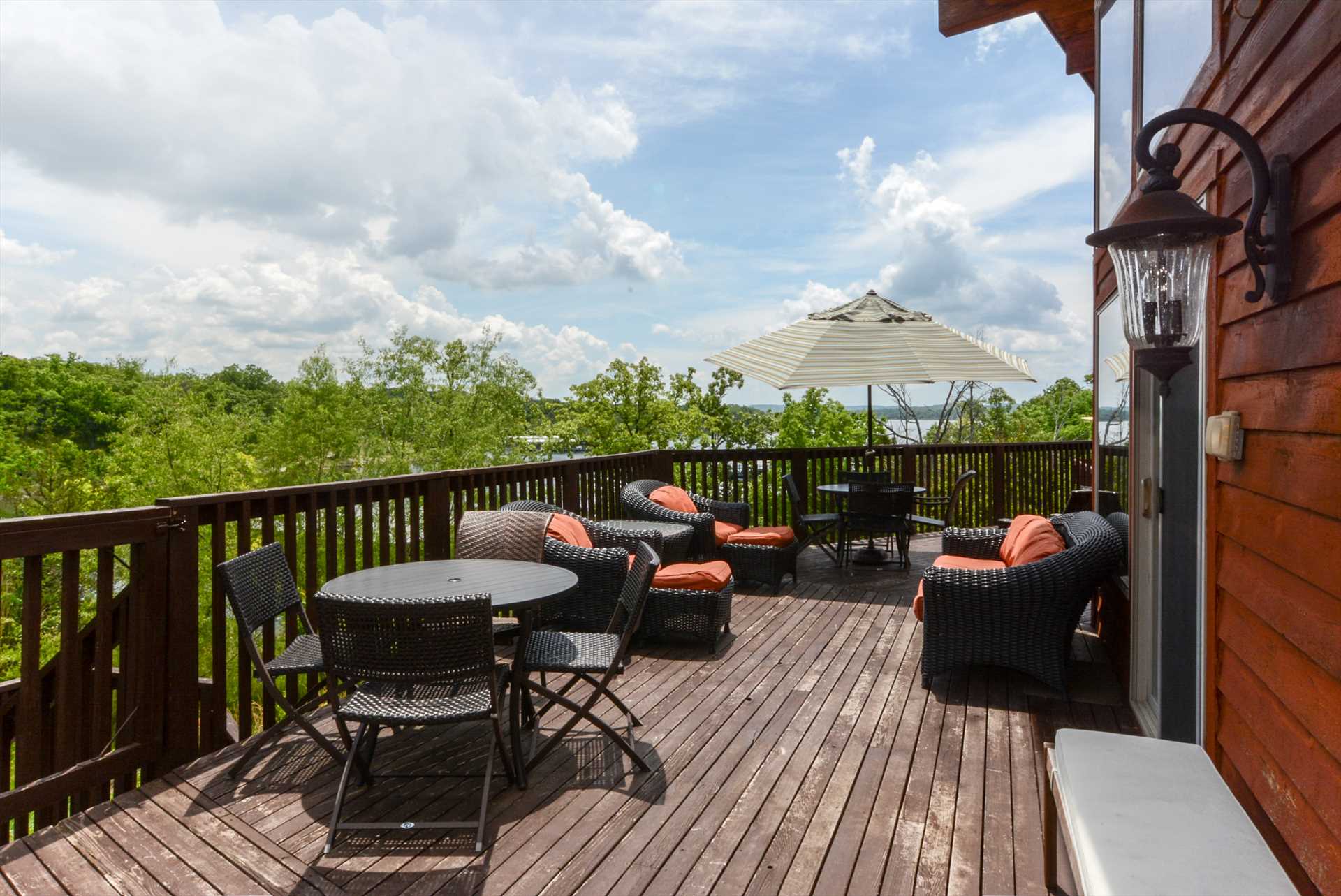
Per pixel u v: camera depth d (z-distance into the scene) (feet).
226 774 10.01
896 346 21.53
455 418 120.06
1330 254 4.80
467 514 14.34
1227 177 7.36
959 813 8.97
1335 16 4.61
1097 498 18.17
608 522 19.25
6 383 148.05
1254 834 5.22
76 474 106.32
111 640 9.95
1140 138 6.19
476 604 8.32
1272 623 5.87
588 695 12.96
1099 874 4.73
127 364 165.68
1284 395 5.66
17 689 11.53
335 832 8.21
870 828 8.63
